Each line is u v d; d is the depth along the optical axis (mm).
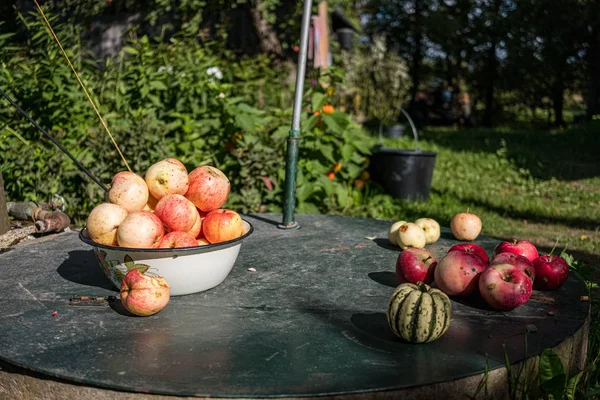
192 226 2445
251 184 5246
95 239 2340
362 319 2299
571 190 8352
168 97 5758
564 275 2623
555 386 1956
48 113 5234
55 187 4809
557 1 19188
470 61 23328
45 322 2230
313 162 5625
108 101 5754
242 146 5297
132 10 10500
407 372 1848
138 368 1854
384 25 23062
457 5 22484
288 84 11195
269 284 2699
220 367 1868
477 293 2486
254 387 1740
